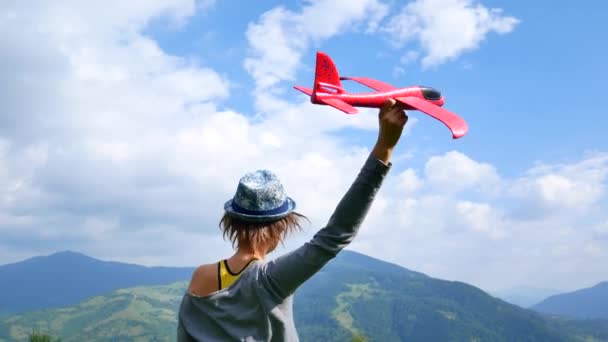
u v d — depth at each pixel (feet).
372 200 5.27
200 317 5.58
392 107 5.26
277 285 5.31
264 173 5.81
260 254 5.69
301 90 7.48
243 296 5.40
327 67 7.48
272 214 5.61
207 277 5.68
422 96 7.34
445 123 5.57
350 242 5.32
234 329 5.38
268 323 5.33
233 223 5.72
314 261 5.23
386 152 5.28
